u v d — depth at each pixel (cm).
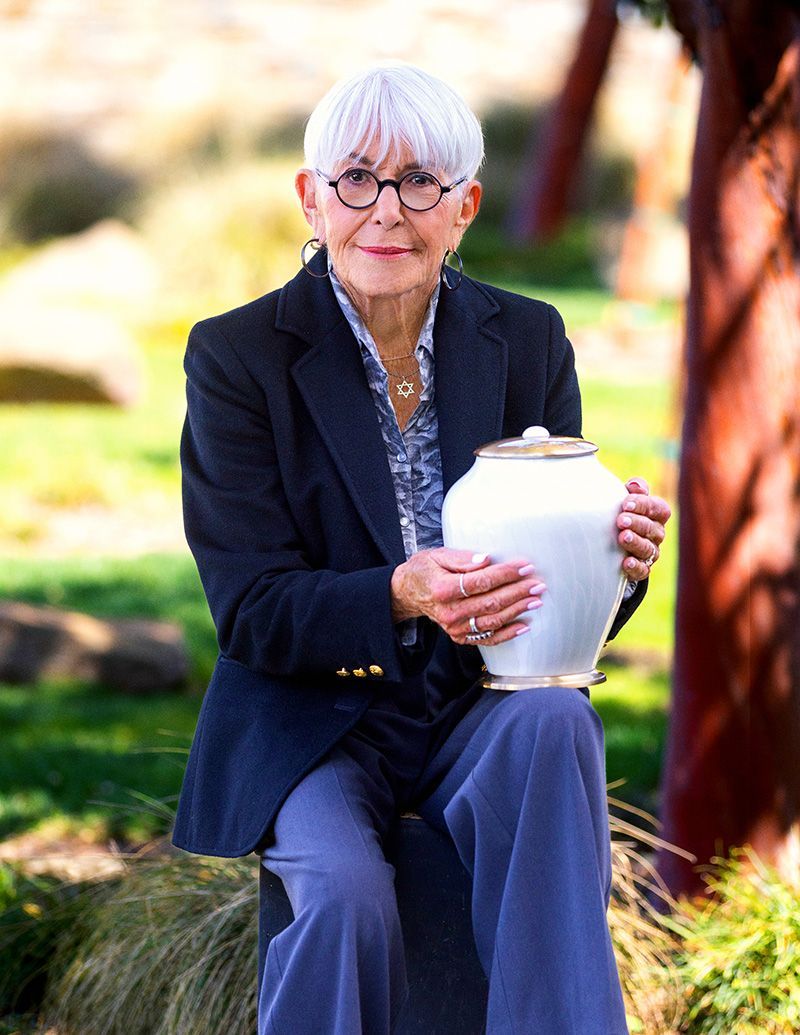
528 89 3491
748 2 546
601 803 389
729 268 566
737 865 571
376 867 392
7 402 1906
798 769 574
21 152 3012
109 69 3247
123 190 2923
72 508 1445
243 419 433
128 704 941
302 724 421
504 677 409
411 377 450
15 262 2694
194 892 547
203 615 1116
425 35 3525
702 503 576
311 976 381
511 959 381
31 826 725
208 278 2498
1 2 3362
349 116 420
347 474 431
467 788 396
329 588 407
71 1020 538
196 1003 504
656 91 3450
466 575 388
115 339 1945
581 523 391
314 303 447
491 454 400
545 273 2792
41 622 977
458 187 432
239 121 3027
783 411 568
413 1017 432
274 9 3447
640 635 1060
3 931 577
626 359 2138
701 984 516
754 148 562
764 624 570
